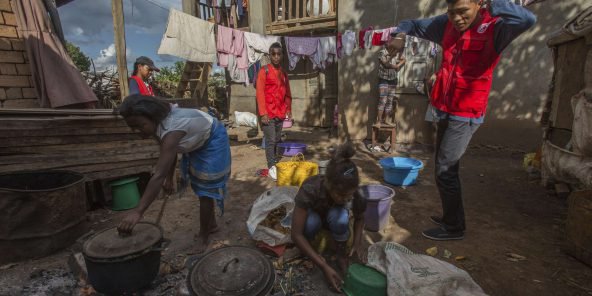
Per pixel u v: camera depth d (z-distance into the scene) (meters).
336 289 2.09
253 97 10.00
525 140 5.75
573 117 3.34
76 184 2.85
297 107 9.59
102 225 3.32
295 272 2.43
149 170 3.85
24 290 2.24
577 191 2.63
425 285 1.89
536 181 4.54
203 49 5.21
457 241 2.96
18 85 4.65
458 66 2.59
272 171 4.86
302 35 8.34
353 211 2.35
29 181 3.03
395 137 6.48
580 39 3.50
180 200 3.97
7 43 4.51
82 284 2.28
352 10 6.51
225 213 3.60
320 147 7.08
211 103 11.49
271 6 8.83
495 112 5.89
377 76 6.59
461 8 2.23
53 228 2.67
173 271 2.45
